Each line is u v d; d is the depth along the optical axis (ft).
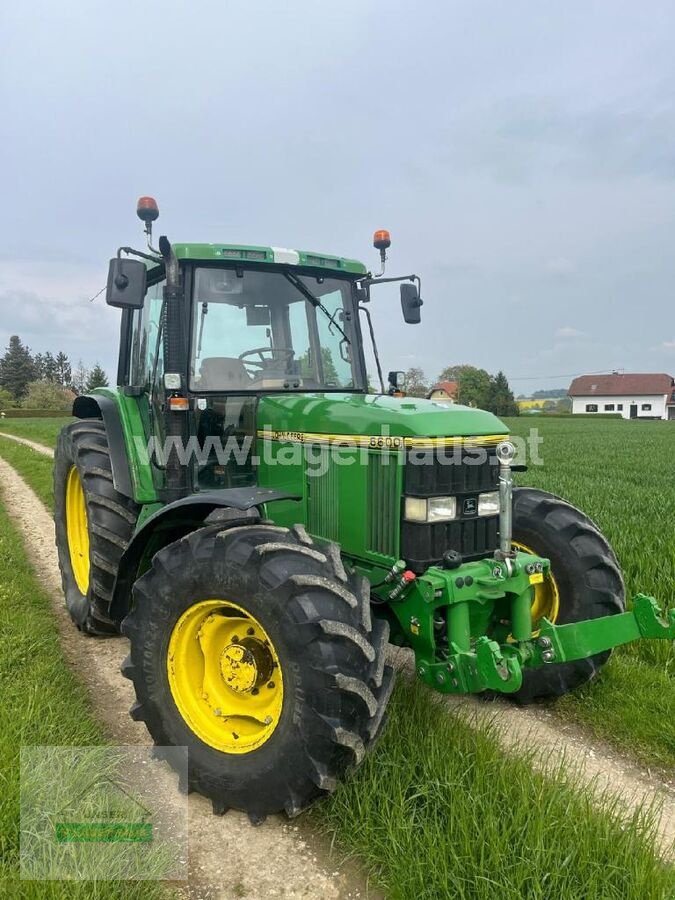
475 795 8.93
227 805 9.64
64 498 18.10
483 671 9.34
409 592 10.53
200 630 10.27
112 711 12.46
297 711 8.79
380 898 8.11
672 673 13.96
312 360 13.96
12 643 13.91
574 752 11.43
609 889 7.77
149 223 11.97
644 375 272.72
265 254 13.06
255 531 10.05
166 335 12.36
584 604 12.77
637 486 36.91
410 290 15.28
